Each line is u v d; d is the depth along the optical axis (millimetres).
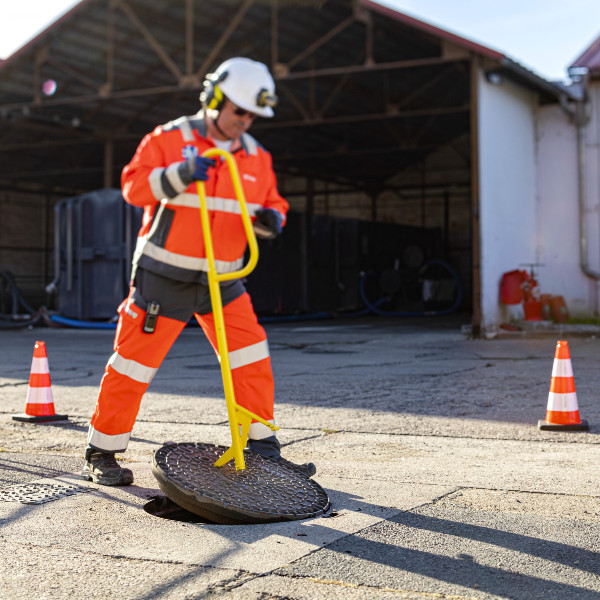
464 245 29984
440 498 3531
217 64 21172
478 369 8750
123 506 3416
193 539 2951
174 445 3617
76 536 2992
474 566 2658
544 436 4988
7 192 32312
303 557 2738
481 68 14539
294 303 21219
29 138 26203
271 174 3850
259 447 3850
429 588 2463
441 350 11383
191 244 3594
